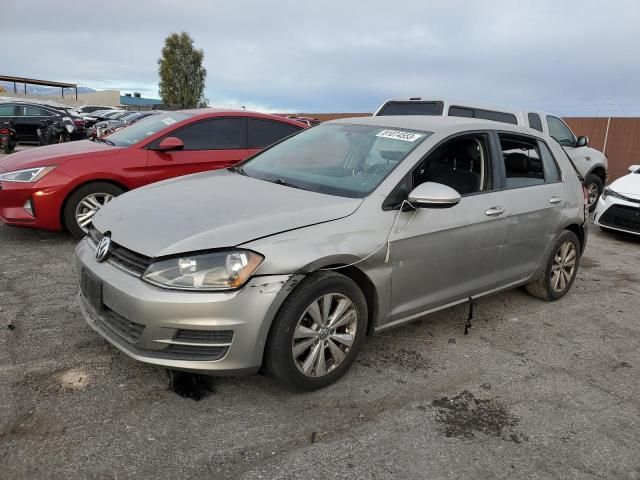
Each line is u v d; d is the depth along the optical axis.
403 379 3.45
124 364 3.36
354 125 4.40
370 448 2.72
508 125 4.53
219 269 2.78
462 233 3.79
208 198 3.43
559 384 3.54
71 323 3.89
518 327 4.47
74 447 2.58
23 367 3.25
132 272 2.89
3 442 2.57
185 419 2.86
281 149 4.48
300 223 3.06
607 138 17.62
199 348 2.84
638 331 4.58
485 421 3.04
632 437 2.98
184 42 53.88
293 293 2.96
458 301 4.01
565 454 2.79
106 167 5.87
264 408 3.01
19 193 5.59
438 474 2.56
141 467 2.48
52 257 5.42
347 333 3.28
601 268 6.61
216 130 6.64
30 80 39.41
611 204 8.28
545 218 4.59
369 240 3.25
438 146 3.81
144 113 21.70
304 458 2.61
